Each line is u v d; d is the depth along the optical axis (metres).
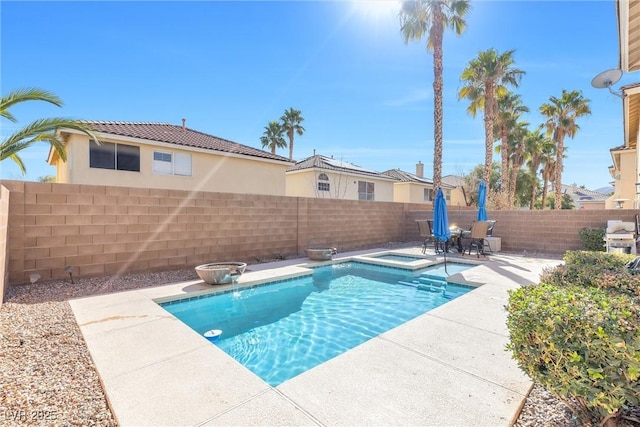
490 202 18.88
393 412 2.31
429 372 2.88
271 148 32.25
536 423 2.20
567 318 1.90
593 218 10.07
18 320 4.16
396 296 6.41
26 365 3.01
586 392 1.81
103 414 2.32
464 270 7.86
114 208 6.58
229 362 3.11
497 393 2.54
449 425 2.17
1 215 4.55
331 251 9.25
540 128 25.23
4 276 4.91
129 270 6.77
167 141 12.38
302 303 5.98
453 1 13.77
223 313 5.43
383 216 13.48
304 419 2.24
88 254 6.28
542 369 2.09
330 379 2.77
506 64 17.20
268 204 9.34
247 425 2.18
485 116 17.94
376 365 3.02
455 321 4.22
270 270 7.73
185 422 2.22
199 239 7.86
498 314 4.50
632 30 5.59
